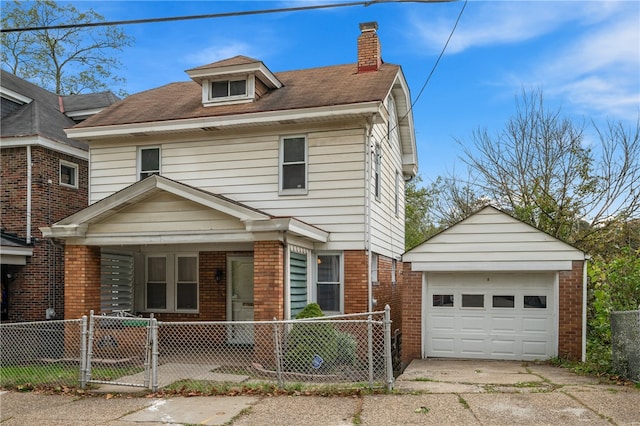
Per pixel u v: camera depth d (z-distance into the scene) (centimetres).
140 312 1538
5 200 1680
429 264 1307
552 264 1241
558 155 2130
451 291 1321
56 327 1482
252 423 673
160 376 970
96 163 1484
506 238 1271
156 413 729
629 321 918
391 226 1655
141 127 1407
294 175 1351
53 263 1684
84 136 1444
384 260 1538
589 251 1942
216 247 1378
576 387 862
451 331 1311
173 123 1383
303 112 1294
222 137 1398
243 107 1411
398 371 1207
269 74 1481
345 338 1068
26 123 1769
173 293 1527
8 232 1667
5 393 872
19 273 1659
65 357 1178
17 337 1244
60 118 1973
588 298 1380
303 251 1273
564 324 1228
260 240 1137
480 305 1305
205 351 1328
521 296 1285
